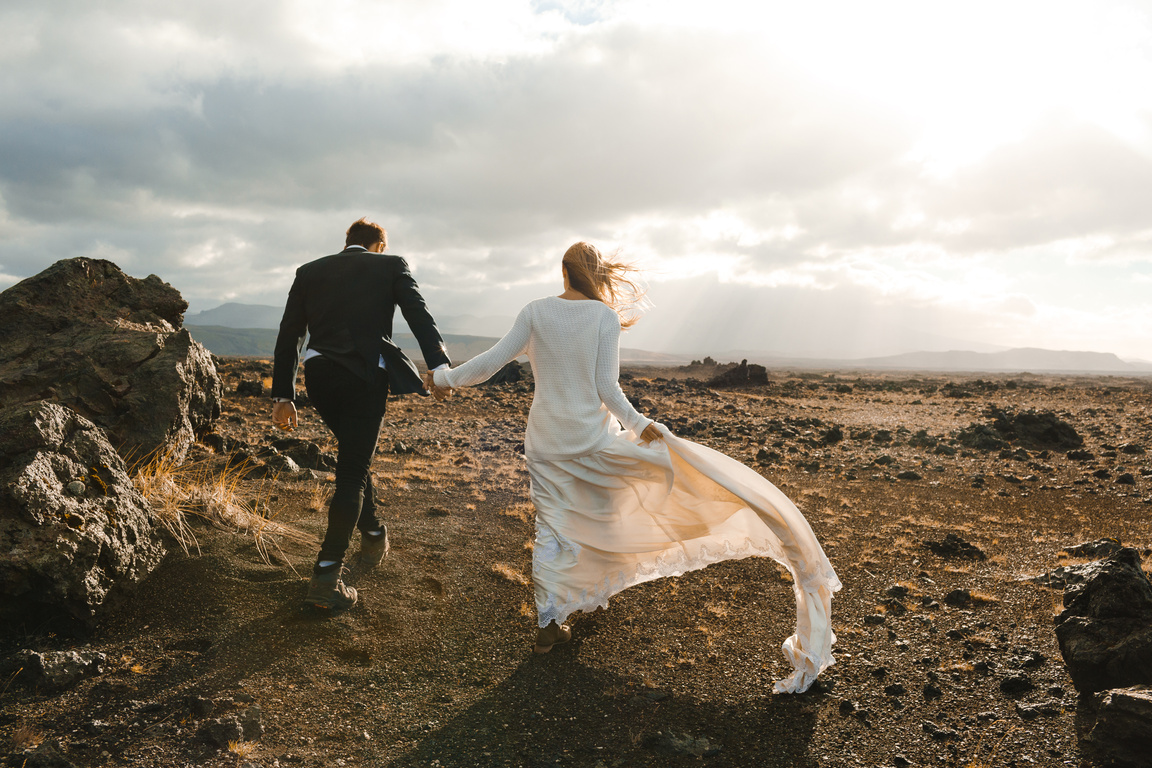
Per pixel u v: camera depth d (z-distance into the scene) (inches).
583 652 125.6
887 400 964.6
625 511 124.5
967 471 355.3
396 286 128.6
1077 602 118.5
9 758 79.6
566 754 93.0
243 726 90.5
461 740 95.3
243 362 839.7
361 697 104.0
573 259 123.0
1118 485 316.2
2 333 202.4
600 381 118.2
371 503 148.6
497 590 151.3
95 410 182.4
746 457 387.9
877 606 152.8
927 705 107.0
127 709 93.2
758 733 99.5
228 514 158.6
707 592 158.2
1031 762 90.6
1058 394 1114.1
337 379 122.8
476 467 312.5
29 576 106.2
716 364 2181.3
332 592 123.1
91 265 231.1
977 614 146.2
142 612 119.0
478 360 118.9
